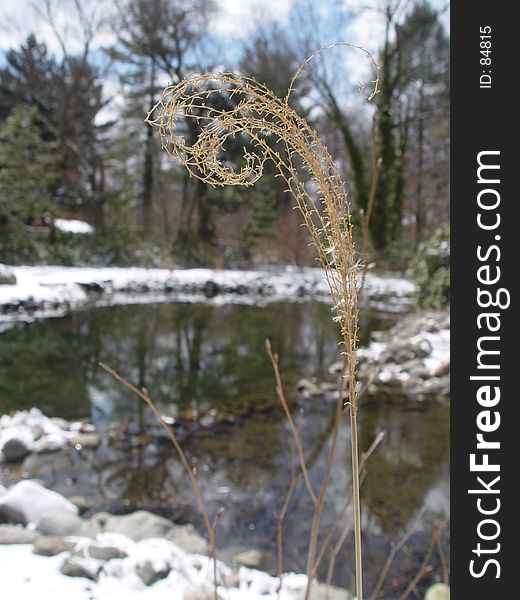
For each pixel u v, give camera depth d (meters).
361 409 5.18
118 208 21.45
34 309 10.81
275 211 19.14
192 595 1.94
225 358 7.46
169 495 3.33
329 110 15.83
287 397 5.61
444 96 20.03
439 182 22.53
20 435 4.06
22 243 15.23
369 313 11.59
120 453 4.04
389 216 15.70
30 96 21.20
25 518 2.64
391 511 3.12
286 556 2.62
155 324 9.94
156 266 17.39
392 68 17.30
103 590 1.97
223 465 3.81
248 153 0.60
